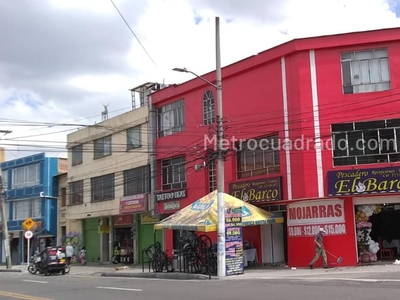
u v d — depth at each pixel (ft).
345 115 67.82
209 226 63.21
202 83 86.33
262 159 75.77
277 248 76.54
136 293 45.42
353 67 68.90
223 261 60.80
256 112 75.87
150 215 100.63
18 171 146.30
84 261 115.24
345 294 37.42
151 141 97.66
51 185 135.54
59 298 44.14
